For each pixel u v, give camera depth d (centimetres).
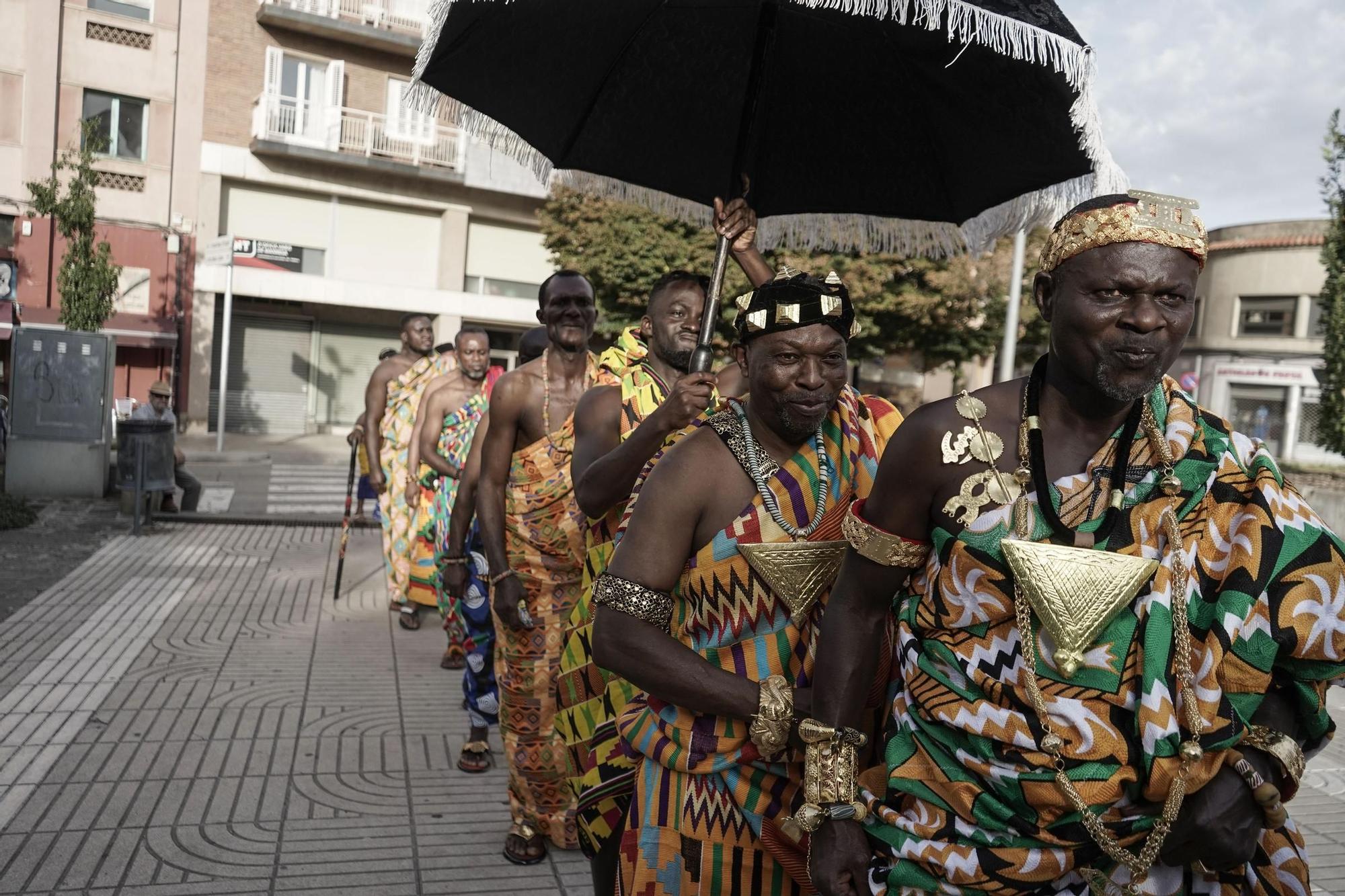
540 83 276
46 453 1294
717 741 201
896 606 179
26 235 2323
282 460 2058
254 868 348
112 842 362
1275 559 149
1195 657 151
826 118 272
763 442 208
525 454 368
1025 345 2441
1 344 2291
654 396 298
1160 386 164
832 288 200
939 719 162
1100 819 151
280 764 445
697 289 304
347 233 2702
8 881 329
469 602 441
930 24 185
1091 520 155
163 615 717
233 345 2625
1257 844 163
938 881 162
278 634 679
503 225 2878
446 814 402
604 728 250
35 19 2305
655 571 203
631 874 214
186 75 2467
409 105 268
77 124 2375
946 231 277
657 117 289
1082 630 148
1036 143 234
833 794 177
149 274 2461
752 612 201
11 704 508
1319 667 153
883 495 172
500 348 2973
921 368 2689
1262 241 3459
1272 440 3469
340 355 2764
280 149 2519
